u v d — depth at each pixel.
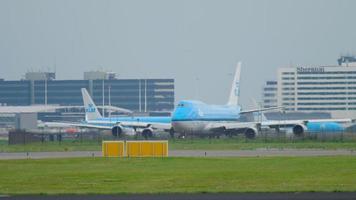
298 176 176.00
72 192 150.62
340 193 143.38
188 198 139.62
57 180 172.75
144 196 143.00
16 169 199.25
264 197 139.50
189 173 185.88
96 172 190.00
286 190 149.00
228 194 144.25
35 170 196.25
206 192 147.88
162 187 158.25
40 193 148.50
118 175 182.50
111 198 140.62
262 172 186.00
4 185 163.88
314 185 157.88
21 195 145.50
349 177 172.75
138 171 192.00
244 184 161.88
